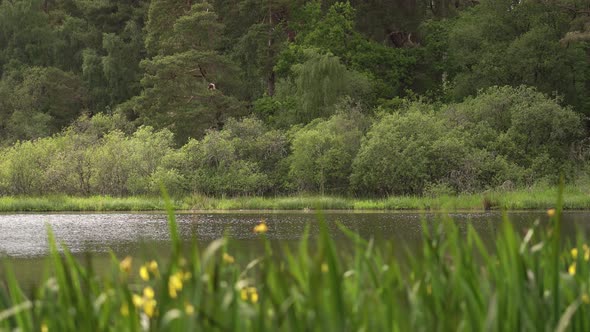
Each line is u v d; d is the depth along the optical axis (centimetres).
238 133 4981
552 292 345
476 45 5694
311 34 6056
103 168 4556
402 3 6538
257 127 5012
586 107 5403
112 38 7106
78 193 4562
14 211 3806
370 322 310
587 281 372
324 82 5172
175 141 5719
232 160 4747
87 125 5841
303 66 5284
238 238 2006
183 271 336
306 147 4553
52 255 367
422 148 4225
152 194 4472
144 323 335
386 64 6153
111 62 7012
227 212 3584
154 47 6538
